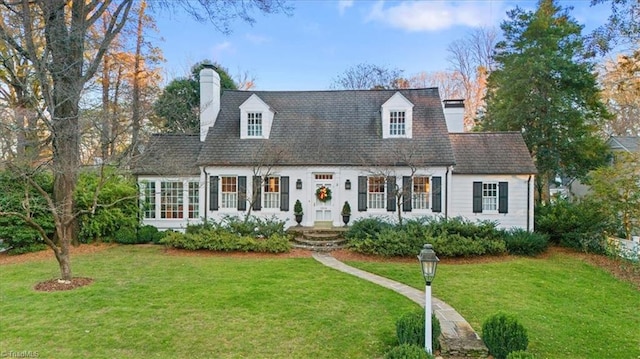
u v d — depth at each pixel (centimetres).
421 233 1395
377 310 815
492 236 1417
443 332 700
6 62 1266
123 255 1362
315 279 1049
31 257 1323
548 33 1973
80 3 1384
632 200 1389
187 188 1753
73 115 1230
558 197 2069
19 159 1123
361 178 1664
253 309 812
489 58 3133
